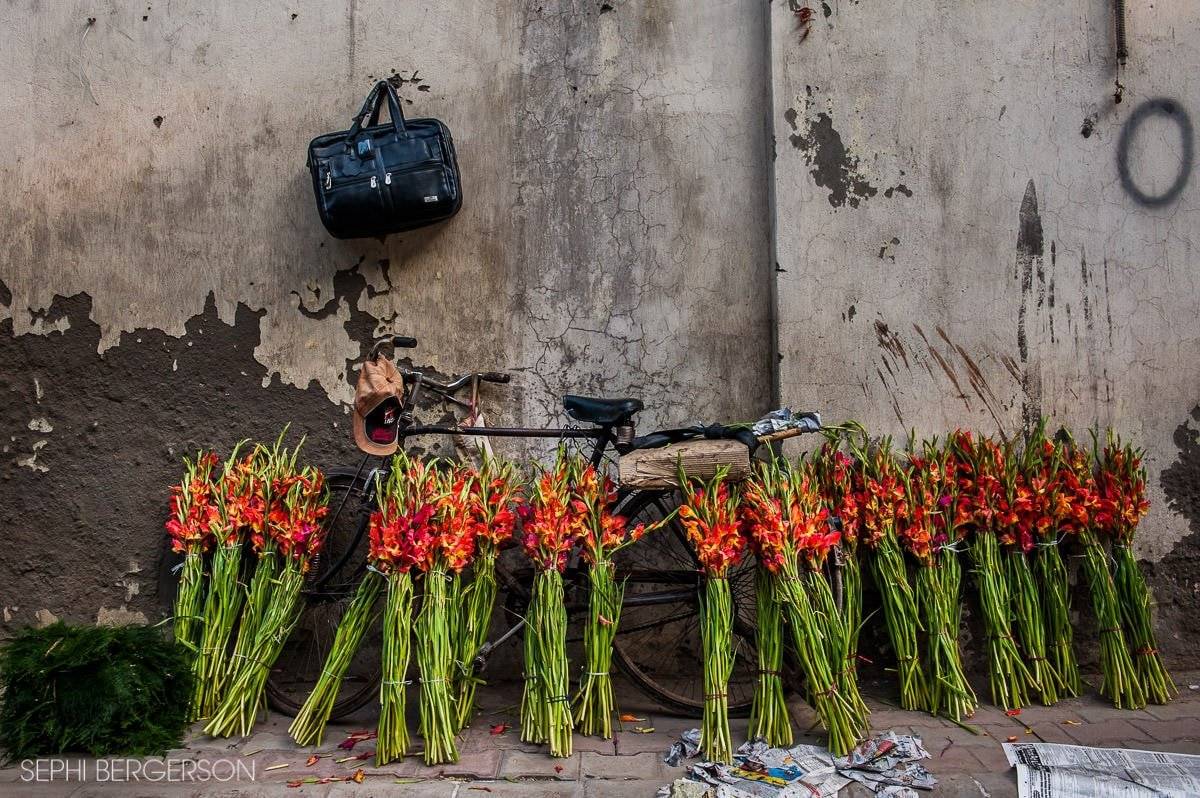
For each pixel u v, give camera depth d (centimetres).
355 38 392
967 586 373
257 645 334
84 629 327
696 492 325
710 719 308
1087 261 385
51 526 388
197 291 391
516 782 293
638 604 339
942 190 383
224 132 393
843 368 380
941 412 381
